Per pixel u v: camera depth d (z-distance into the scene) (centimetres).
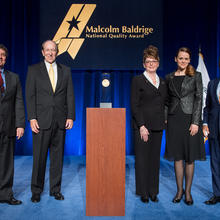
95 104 473
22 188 283
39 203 240
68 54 457
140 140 241
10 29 468
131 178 322
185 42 475
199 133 240
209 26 474
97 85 472
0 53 224
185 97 239
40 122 239
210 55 475
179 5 473
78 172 356
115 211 214
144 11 460
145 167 244
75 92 473
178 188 247
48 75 243
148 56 238
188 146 238
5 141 233
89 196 213
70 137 477
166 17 474
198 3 473
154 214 217
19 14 468
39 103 241
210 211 224
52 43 243
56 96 243
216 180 241
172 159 243
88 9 458
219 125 235
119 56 461
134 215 215
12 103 236
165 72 475
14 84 237
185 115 238
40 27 454
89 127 210
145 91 237
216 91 238
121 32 460
